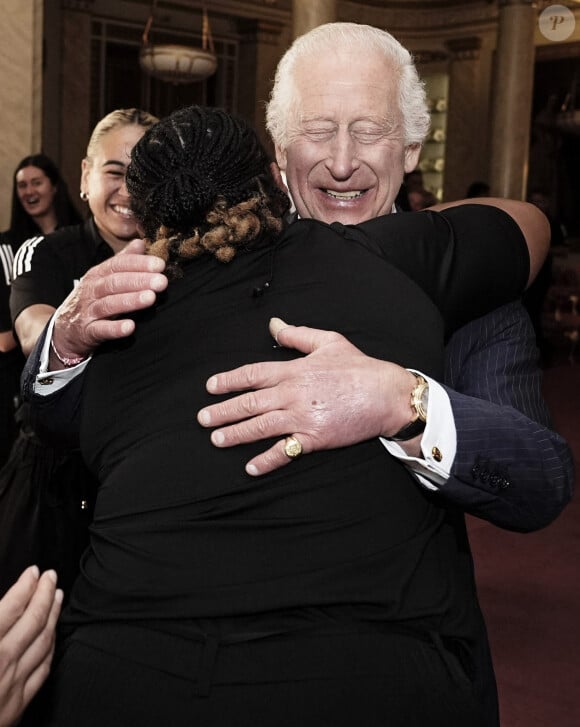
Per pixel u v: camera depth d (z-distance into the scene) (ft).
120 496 4.06
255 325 4.17
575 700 10.30
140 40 44.01
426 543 4.05
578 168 48.96
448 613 4.00
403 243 4.61
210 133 4.36
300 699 3.63
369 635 3.77
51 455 8.31
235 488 3.89
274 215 4.37
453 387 5.06
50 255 8.95
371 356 4.15
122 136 8.93
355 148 5.62
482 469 4.21
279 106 5.78
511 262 4.94
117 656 3.79
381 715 3.65
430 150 49.21
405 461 4.09
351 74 5.55
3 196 16.46
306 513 3.87
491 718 4.17
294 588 3.76
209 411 3.95
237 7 45.16
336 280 4.28
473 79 47.01
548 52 47.98
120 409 4.22
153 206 4.30
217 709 3.62
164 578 3.83
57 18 40.83
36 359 4.82
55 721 3.76
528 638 11.88
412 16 48.01
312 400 3.88
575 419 24.79
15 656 3.64
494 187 40.27
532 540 15.70
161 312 4.30
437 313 4.35
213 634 3.74
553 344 38.24
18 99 16.43
